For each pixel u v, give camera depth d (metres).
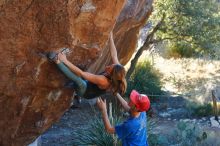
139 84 15.59
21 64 4.63
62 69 4.70
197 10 14.55
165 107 15.07
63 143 11.20
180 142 10.54
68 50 4.70
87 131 10.58
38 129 5.55
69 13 4.43
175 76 19.30
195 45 15.33
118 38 9.30
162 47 21.97
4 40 4.42
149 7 9.96
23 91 4.92
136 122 5.43
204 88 17.30
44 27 4.46
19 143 5.61
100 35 4.80
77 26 4.58
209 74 19.73
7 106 5.03
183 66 20.64
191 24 14.72
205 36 14.81
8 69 4.64
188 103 14.86
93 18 4.61
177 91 17.25
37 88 4.96
